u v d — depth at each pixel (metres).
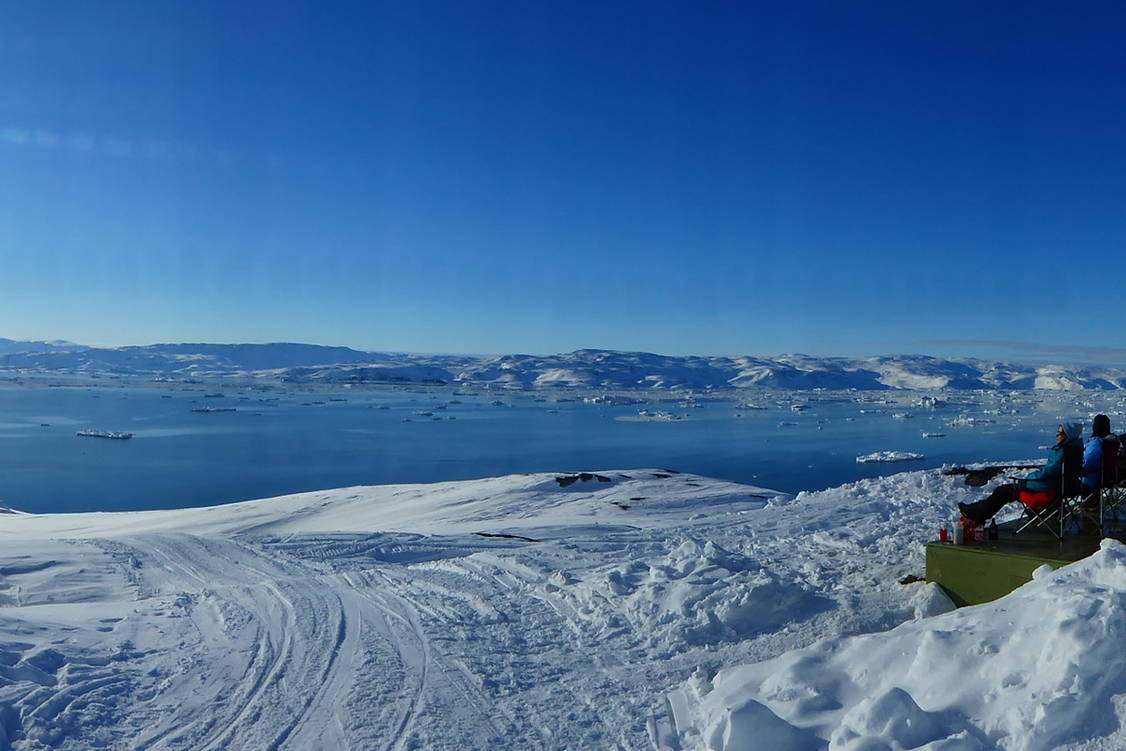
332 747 4.46
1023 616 4.31
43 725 4.53
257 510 33.28
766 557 8.85
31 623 6.61
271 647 6.47
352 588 9.01
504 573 9.31
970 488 13.42
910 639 4.62
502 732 4.66
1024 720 3.47
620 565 8.62
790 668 4.74
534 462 94.69
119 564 13.02
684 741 4.43
